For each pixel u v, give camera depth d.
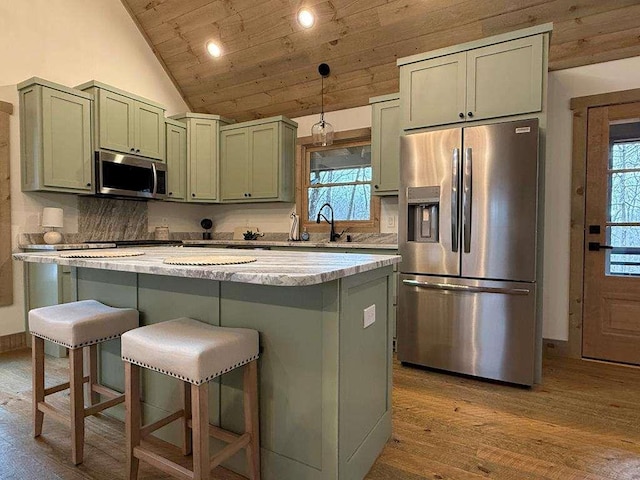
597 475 1.62
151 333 1.47
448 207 2.71
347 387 1.47
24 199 3.42
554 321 3.21
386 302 1.86
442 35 3.27
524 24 2.98
